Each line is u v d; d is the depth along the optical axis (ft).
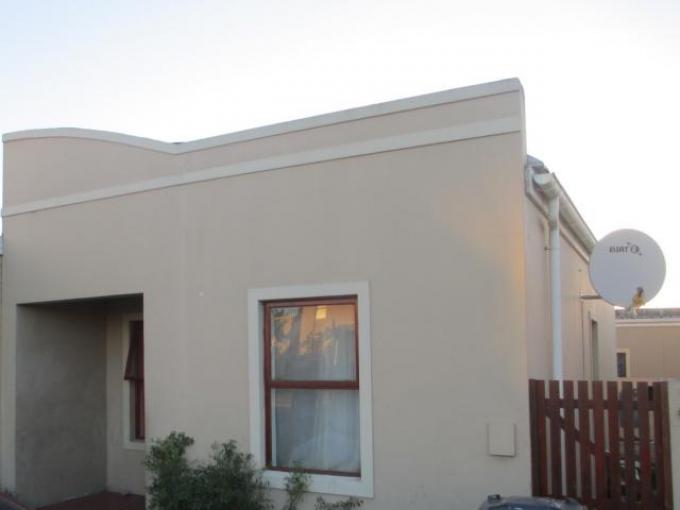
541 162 21.34
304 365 23.56
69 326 32.68
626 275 23.97
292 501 22.54
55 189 30.14
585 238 33.94
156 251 26.76
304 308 23.72
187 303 25.76
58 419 31.81
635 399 18.60
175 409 25.63
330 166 22.99
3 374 30.99
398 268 21.52
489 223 20.31
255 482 23.25
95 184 28.78
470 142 20.72
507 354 19.80
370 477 21.38
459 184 20.79
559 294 24.20
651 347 77.46
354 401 22.71
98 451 33.22
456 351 20.45
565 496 19.17
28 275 30.81
